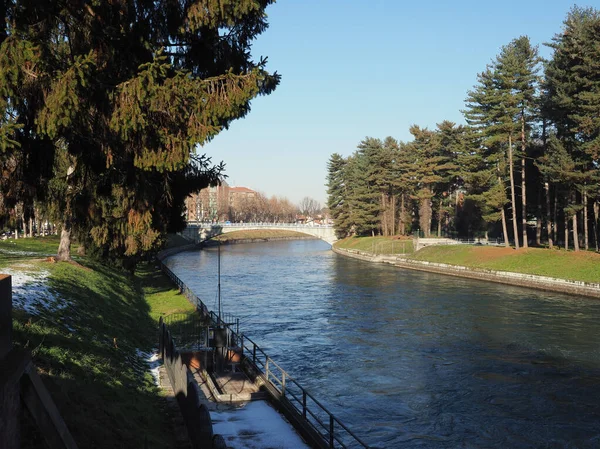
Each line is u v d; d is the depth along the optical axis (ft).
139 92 35.14
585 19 199.31
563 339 117.80
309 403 84.33
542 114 216.54
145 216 49.90
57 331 61.16
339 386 91.86
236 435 56.85
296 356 110.32
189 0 40.52
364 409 81.87
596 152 179.93
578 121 186.80
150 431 48.42
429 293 188.03
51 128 34.22
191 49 47.60
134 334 95.76
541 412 79.20
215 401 68.13
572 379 92.63
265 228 484.33
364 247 381.81
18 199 43.88
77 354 56.44
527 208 270.67
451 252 271.28
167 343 75.10
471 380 93.56
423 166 349.20
